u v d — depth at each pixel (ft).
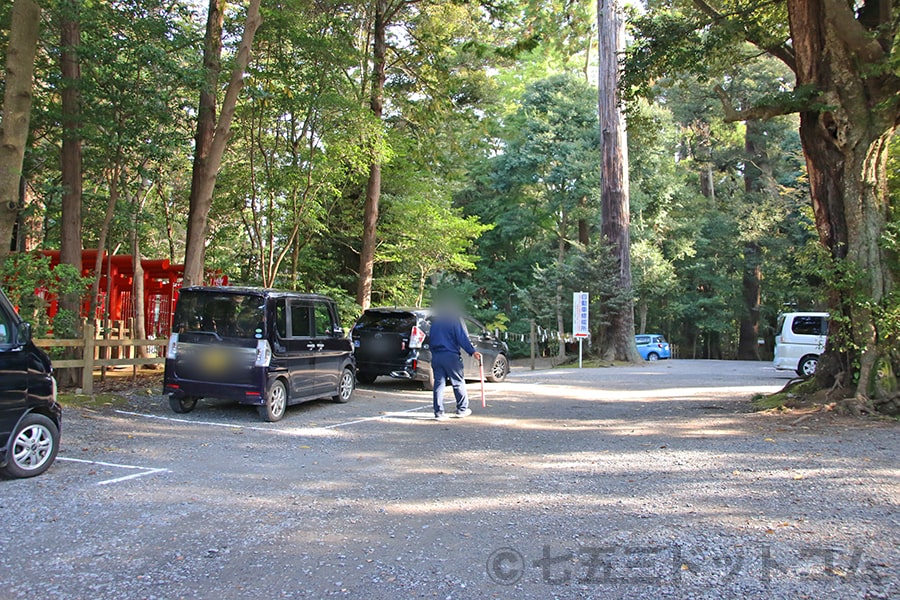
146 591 11.95
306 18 50.34
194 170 46.44
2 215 26.43
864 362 30.50
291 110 49.65
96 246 66.03
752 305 144.25
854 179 31.27
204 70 39.17
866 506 16.61
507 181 124.26
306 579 12.62
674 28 37.11
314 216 60.59
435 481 20.21
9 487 18.78
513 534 15.24
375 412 34.96
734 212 135.64
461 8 66.39
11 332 19.72
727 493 18.17
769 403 34.01
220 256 75.36
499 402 39.29
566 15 83.87
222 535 15.11
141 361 39.17
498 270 140.15
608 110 86.79
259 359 30.12
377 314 45.68
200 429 28.81
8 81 26.58
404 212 74.28
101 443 25.13
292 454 24.18
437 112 68.03
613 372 69.00
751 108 32.63
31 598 11.57
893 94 30.35
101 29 36.04
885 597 11.55
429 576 12.80
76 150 40.14
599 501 17.80
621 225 88.07
